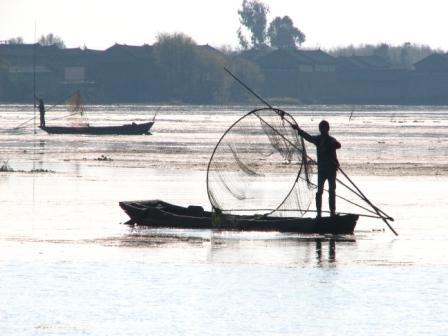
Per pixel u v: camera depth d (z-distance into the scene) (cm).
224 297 7175
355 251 9056
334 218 10106
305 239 9806
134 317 6619
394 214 11738
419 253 8950
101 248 9100
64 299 7100
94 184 15088
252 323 6481
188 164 19412
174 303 6988
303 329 6356
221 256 8762
